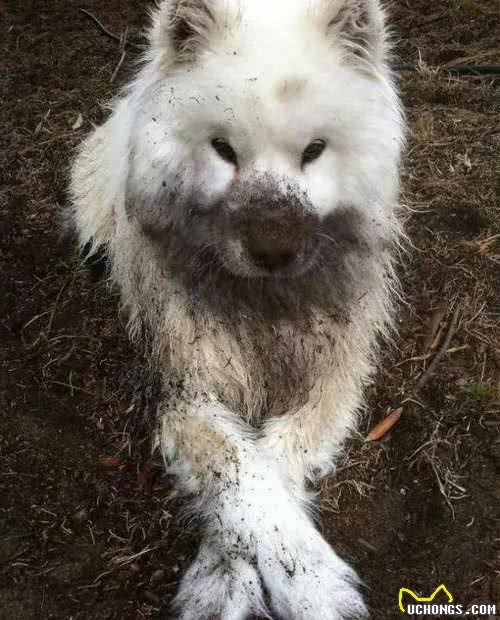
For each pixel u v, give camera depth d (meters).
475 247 0.75
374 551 0.54
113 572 0.52
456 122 0.89
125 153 0.59
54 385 0.64
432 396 0.63
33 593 0.51
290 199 0.50
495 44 1.03
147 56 0.58
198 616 0.50
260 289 0.56
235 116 0.49
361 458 0.59
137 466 0.59
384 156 0.54
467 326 0.68
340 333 0.59
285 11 0.51
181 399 0.57
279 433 0.57
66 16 1.07
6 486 0.57
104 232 0.68
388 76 0.57
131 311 0.65
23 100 0.92
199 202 0.53
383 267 0.61
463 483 0.57
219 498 0.53
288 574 0.50
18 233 0.77
